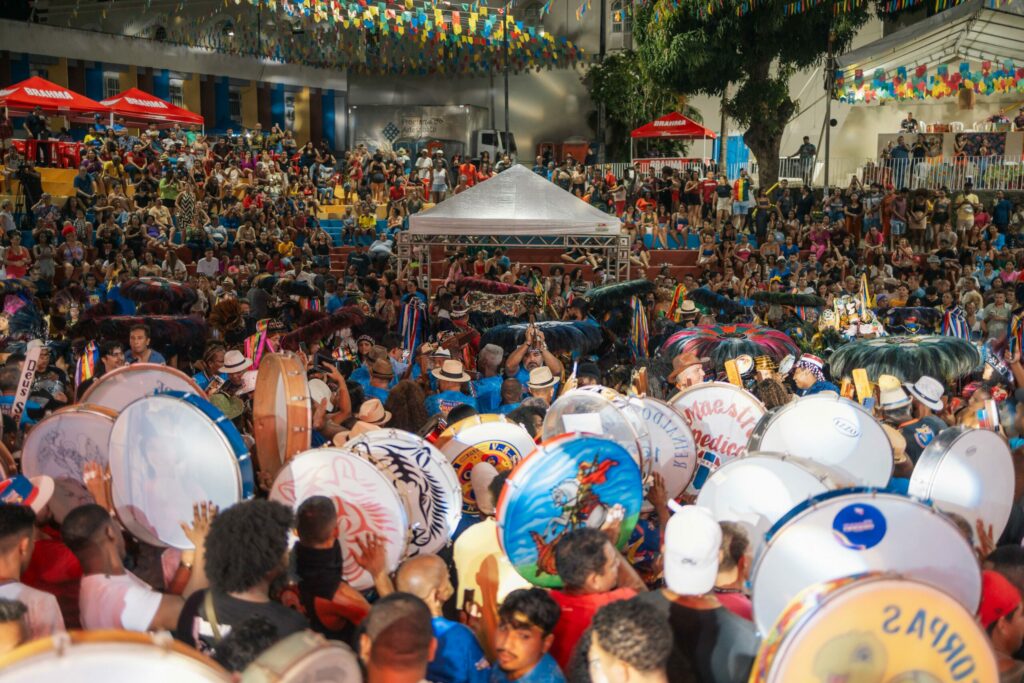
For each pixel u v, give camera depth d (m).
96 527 3.83
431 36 33.22
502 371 9.98
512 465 5.70
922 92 31.94
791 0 28.62
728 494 4.45
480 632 4.50
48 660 2.46
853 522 3.40
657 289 16.23
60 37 32.59
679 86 32.03
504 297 16.02
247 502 3.56
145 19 35.03
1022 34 27.44
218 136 34.34
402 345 12.77
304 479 4.53
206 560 3.49
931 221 26.52
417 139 39.12
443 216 18.42
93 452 5.08
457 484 5.05
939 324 16.48
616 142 40.59
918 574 3.40
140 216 23.42
